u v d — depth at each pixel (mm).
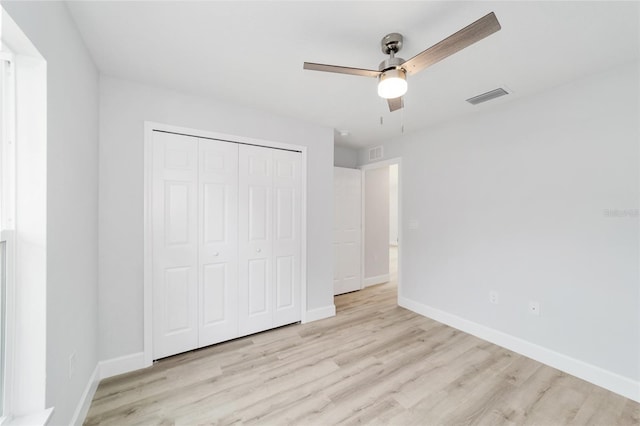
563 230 2146
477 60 1831
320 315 3160
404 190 3578
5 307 1066
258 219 2752
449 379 1993
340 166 4348
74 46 1477
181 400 1760
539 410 1687
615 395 1832
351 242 4359
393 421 1589
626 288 1848
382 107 2652
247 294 2689
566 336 2119
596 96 1985
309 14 1430
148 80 2129
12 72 1090
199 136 2420
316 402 1745
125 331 2086
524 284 2379
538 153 2297
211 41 1661
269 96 2418
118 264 2062
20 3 938
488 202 2658
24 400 1096
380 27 1531
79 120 1561
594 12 1381
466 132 2863
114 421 1579
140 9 1383
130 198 2111
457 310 2928
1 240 1022
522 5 1346
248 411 1664
